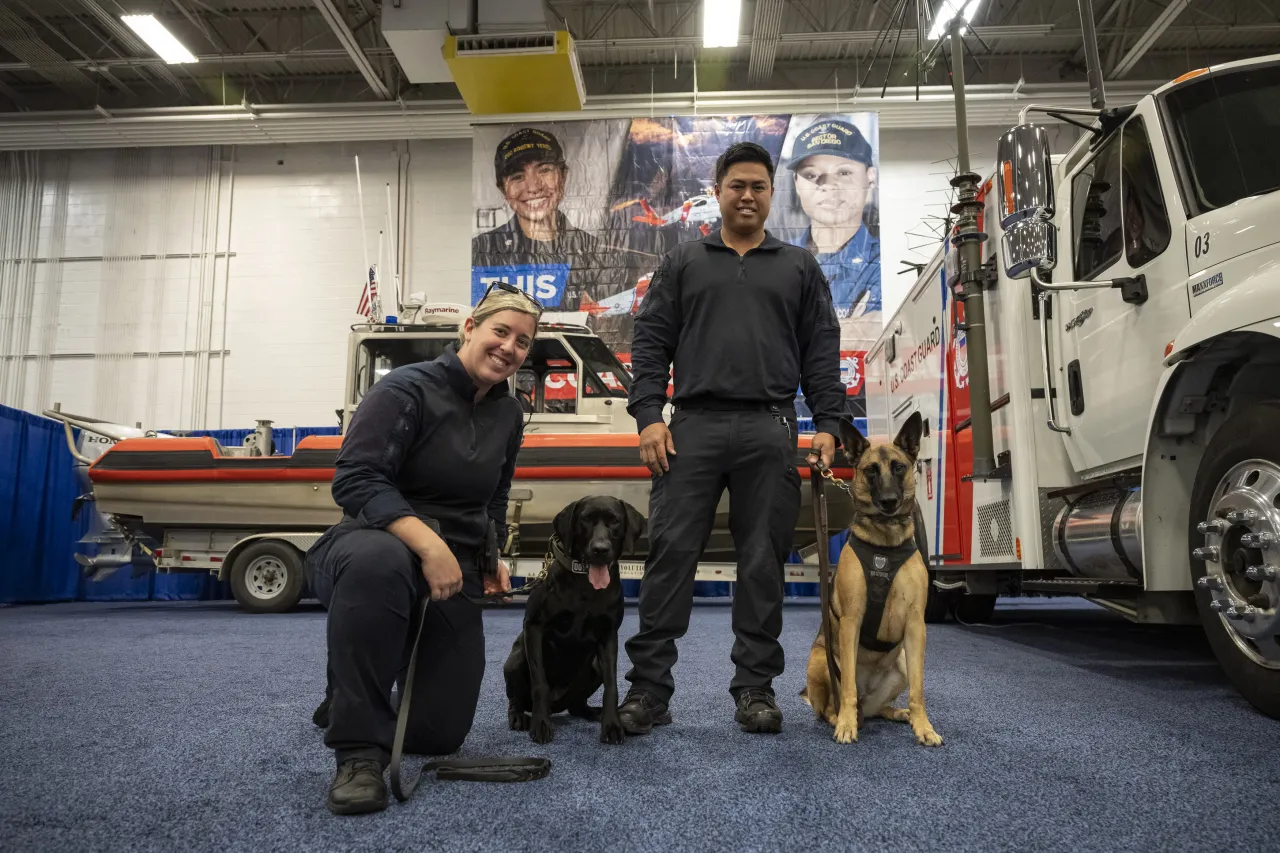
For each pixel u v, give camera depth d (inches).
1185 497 109.6
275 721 97.2
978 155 450.0
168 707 105.9
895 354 233.1
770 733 90.0
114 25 418.0
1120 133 125.6
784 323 98.1
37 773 74.2
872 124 401.1
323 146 470.6
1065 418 140.9
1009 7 422.6
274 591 254.5
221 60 430.0
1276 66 112.3
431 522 72.2
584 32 438.9
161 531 261.6
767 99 428.8
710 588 363.3
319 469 245.9
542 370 258.2
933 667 139.3
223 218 465.7
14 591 326.6
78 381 454.6
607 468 232.4
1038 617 244.4
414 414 75.4
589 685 97.9
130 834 57.7
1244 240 98.6
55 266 464.1
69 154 474.0
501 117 413.4
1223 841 55.4
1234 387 105.4
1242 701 105.4
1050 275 144.7
